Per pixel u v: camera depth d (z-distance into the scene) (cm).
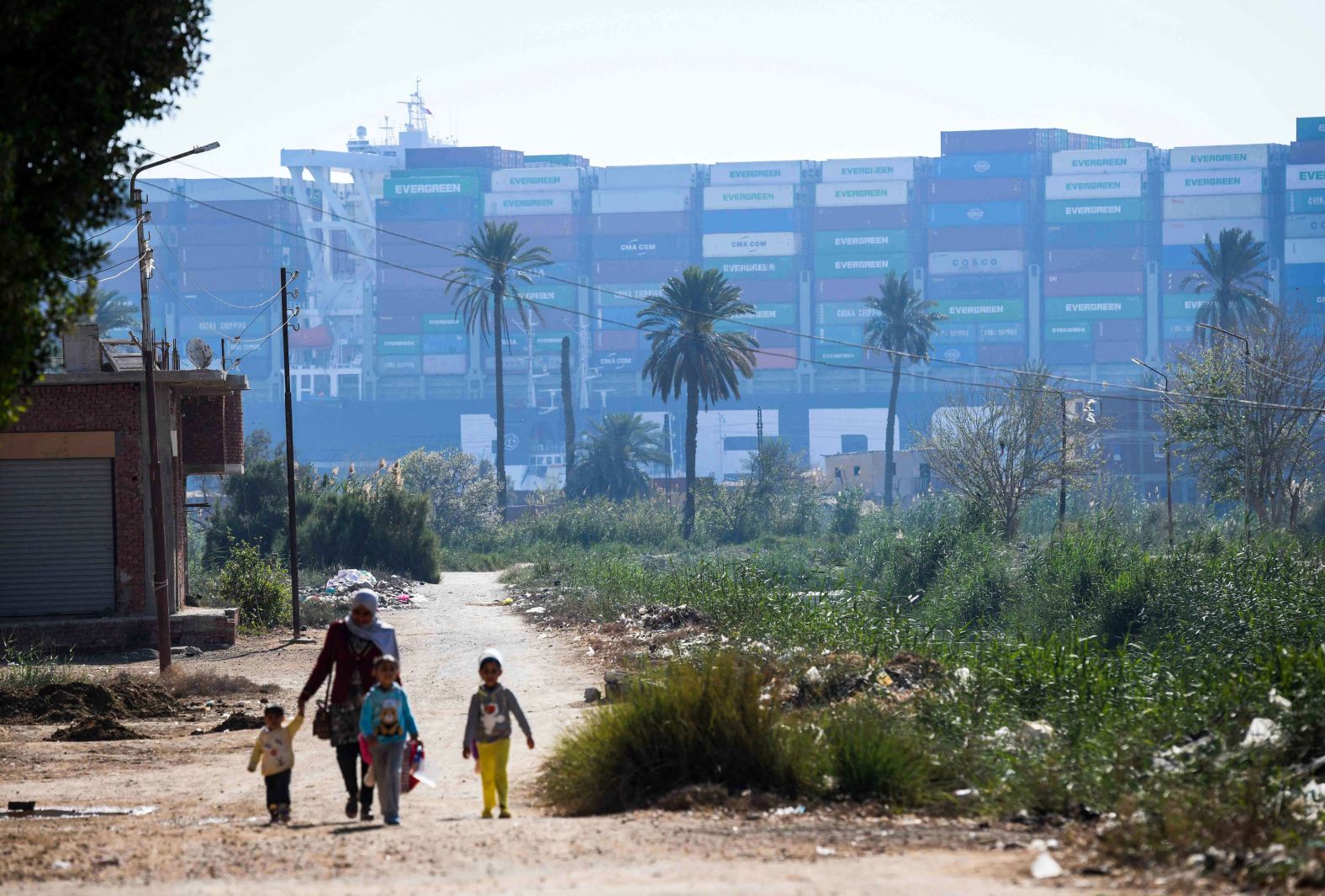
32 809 2952
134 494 8194
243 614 9731
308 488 15838
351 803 2584
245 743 4322
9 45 2528
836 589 9356
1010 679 3878
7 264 2455
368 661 2598
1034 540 12850
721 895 1633
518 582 14688
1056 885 1694
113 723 4628
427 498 16225
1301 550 9312
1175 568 8350
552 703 4988
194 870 1962
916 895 1623
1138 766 2669
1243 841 1916
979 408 17300
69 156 2669
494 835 2297
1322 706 2938
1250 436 13712
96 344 8256
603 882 1769
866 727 2905
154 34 2727
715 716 2809
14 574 8106
